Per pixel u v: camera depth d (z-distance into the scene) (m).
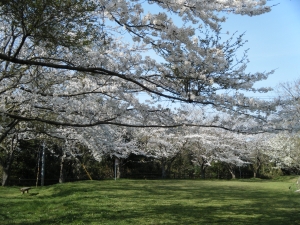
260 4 5.94
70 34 7.17
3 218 9.10
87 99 9.66
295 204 12.41
